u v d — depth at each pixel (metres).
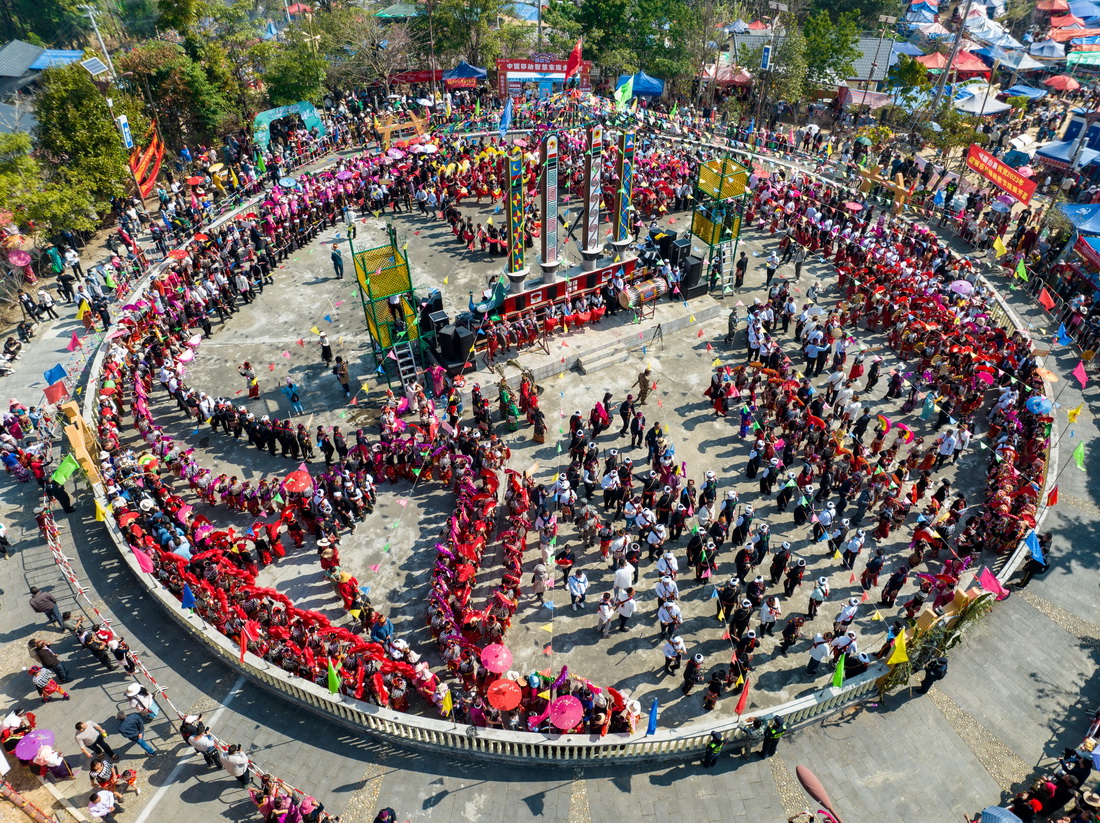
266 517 25.86
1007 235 42.50
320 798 17.70
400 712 18.88
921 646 19.75
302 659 19.77
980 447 28.56
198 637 21.58
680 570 23.69
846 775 18.27
